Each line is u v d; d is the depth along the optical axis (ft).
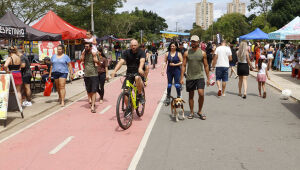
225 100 29.04
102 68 28.02
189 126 19.69
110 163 13.50
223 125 19.92
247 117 22.22
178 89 26.11
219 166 12.96
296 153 14.53
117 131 18.72
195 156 14.19
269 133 18.03
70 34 44.78
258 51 63.00
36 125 20.52
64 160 13.96
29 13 121.39
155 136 17.44
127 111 19.33
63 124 20.70
